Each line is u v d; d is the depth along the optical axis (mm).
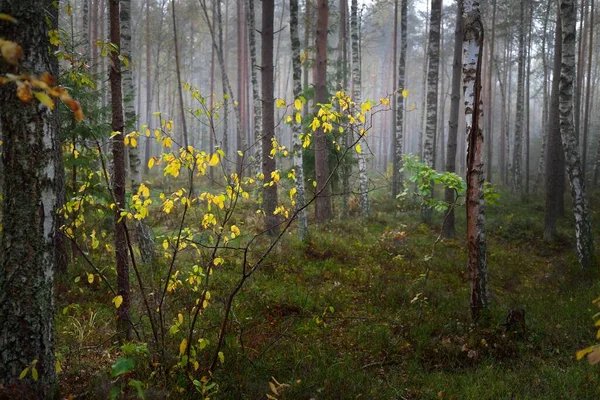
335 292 8070
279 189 18203
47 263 3518
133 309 6277
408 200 18875
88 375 4613
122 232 5215
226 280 7758
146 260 8266
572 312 7766
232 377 4695
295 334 6328
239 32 27062
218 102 5043
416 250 11461
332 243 10945
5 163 3357
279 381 4922
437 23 15547
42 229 3439
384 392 4930
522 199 20797
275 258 9445
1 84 3248
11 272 3391
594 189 23094
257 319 6477
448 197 13648
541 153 25344
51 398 3639
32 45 3221
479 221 6898
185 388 4363
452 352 5984
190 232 5039
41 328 3523
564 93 10758
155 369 4438
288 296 7527
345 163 14930
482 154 6836
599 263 10367
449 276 9828
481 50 6695
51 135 3453
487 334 6383
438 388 5070
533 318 7391
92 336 5617
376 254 10773
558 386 5145
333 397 4688
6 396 3332
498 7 28516
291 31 12266
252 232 10812
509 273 10570
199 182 21828
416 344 6215
